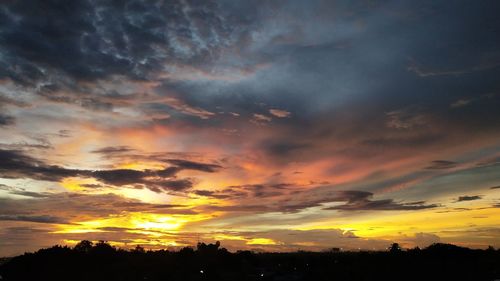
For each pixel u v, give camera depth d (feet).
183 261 418.51
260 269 420.77
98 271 387.96
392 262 418.72
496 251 428.97
